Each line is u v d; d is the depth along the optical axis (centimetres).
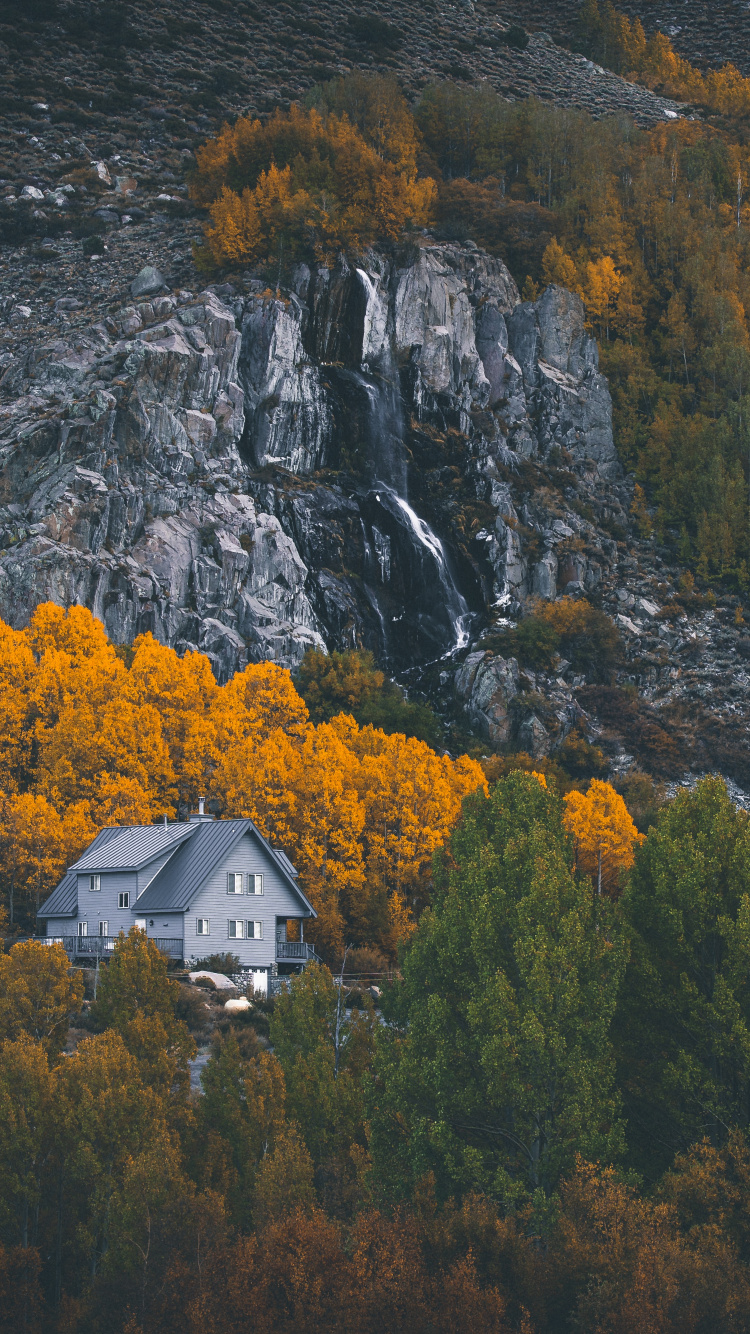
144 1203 6812
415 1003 7662
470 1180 7025
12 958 9019
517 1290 6325
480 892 7694
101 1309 6544
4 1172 7181
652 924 7756
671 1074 7144
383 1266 6309
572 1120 6819
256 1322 6231
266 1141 7756
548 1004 7119
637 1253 6209
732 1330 6056
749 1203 6544
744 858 7612
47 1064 7812
